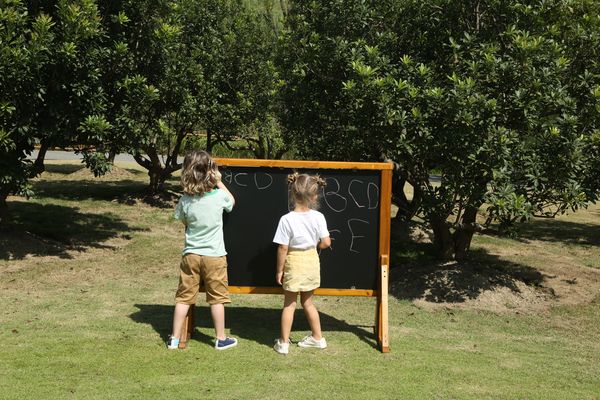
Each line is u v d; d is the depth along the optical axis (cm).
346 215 570
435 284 791
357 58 752
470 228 806
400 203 900
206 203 514
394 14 821
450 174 733
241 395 425
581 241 1256
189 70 1333
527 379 487
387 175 559
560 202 750
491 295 768
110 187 1758
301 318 641
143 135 1009
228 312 658
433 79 746
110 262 896
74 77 851
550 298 791
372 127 751
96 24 839
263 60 1516
